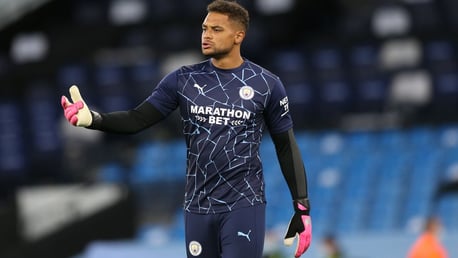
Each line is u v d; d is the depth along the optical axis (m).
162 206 61.91
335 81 70.69
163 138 68.44
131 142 68.38
